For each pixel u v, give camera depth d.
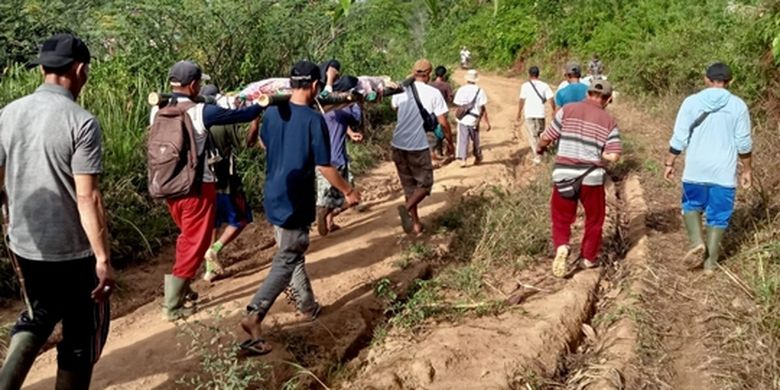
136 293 6.18
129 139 7.75
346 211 8.70
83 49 3.59
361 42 15.20
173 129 5.01
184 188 5.04
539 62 30.12
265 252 7.23
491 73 32.81
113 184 7.33
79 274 3.64
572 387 4.73
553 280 6.30
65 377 3.77
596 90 6.20
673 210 8.60
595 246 6.48
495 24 33.12
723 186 6.21
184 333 4.85
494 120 17.28
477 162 11.62
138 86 9.10
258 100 4.71
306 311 5.35
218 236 7.15
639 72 17.48
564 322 5.49
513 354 4.93
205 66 11.09
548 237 7.13
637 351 5.06
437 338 5.13
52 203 3.50
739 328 5.18
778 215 7.20
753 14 11.99
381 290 5.84
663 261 6.85
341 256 6.93
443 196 9.24
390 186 10.11
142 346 4.96
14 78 8.67
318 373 4.78
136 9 10.33
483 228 7.25
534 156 11.87
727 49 12.61
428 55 33.72
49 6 10.03
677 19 20.52
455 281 6.13
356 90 6.64
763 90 11.03
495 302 5.74
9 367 3.47
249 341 4.77
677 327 5.54
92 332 3.78
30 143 3.47
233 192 6.26
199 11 10.66
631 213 8.46
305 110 4.81
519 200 8.28
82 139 3.46
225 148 6.14
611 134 6.18
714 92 6.20
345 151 7.50
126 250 6.82
